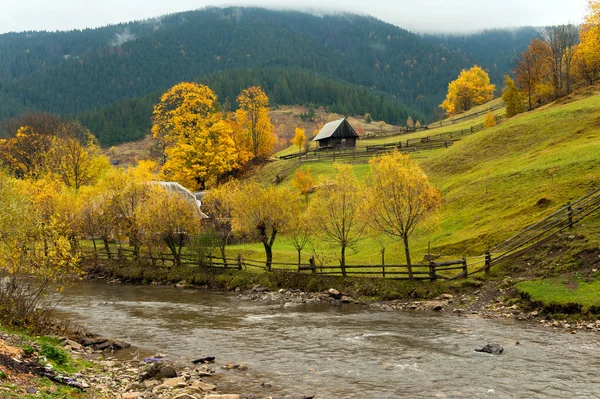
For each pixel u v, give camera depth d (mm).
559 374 18750
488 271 35781
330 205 40406
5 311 22938
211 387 17641
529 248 35625
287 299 37438
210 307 35156
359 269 42438
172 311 33656
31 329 22938
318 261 46938
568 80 85750
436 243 44781
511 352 21812
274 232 44969
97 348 23469
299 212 45531
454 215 49312
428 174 66188
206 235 48781
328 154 94562
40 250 23734
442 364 20469
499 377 18641
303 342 24734
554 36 94312
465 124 109938
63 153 76125
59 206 53094
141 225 50781
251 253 53625
